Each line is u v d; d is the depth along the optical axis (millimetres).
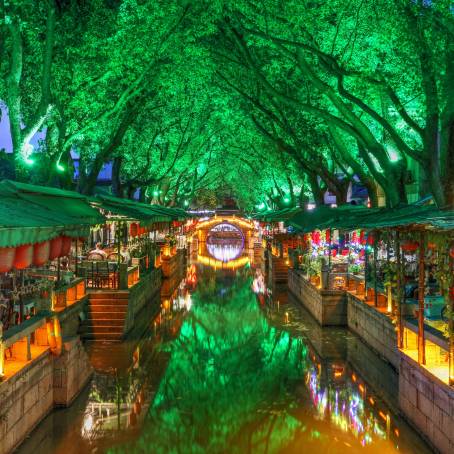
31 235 7867
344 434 9906
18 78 13602
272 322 20766
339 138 18719
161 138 29500
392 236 13570
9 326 11805
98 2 15164
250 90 21734
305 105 15023
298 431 10094
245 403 11633
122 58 15711
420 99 14898
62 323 14414
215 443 9555
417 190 24484
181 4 15648
